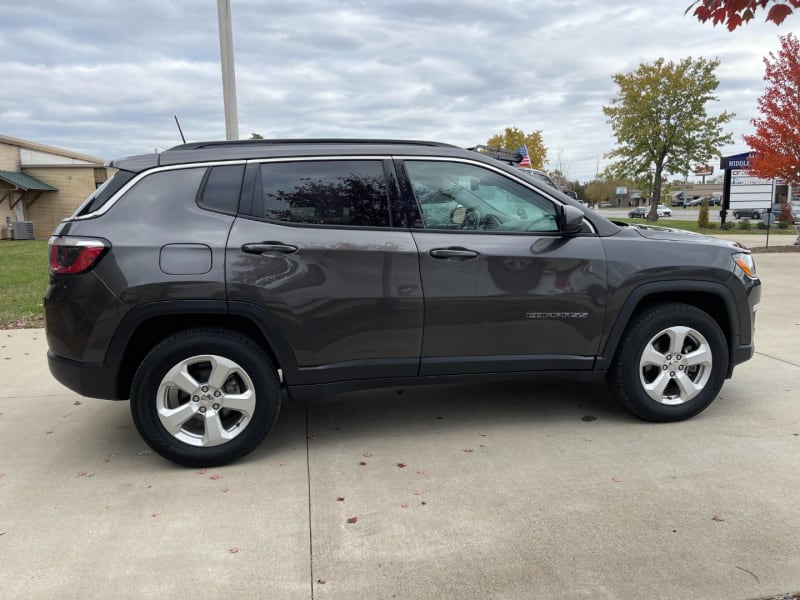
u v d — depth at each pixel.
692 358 4.03
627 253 3.86
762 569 2.53
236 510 3.06
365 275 3.56
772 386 4.85
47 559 2.66
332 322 3.55
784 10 3.29
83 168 28.34
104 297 3.31
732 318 4.07
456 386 5.03
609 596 2.39
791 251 15.37
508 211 3.82
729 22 3.45
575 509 3.02
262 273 3.43
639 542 2.73
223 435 3.52
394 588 2.46
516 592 2.42
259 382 3.51
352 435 4.02
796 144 15.38
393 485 3.30
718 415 4.24
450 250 3.63
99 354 3.37
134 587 2.47
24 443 3.94
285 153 3.63
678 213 51.59
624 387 3.98
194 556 2.67
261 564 2.62
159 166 3.51
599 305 3.82
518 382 5.11
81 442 3.96
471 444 3.83
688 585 2.44
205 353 3.43
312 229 3.55
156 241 3.37
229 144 3.70
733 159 26.41
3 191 26.30
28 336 7.01
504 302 3.71
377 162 3.69
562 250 3.78
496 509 3.04
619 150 32.69
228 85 7.65
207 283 3.37
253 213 3.53
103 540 2.80
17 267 13.73
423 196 3.72
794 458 3.54
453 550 2.70
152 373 3.39
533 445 3.79
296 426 4.20
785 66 15.52
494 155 6.79
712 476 3.33
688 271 3.91
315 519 2.97
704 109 30.62
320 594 2.43
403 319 3.62
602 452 3.67
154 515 3.02
